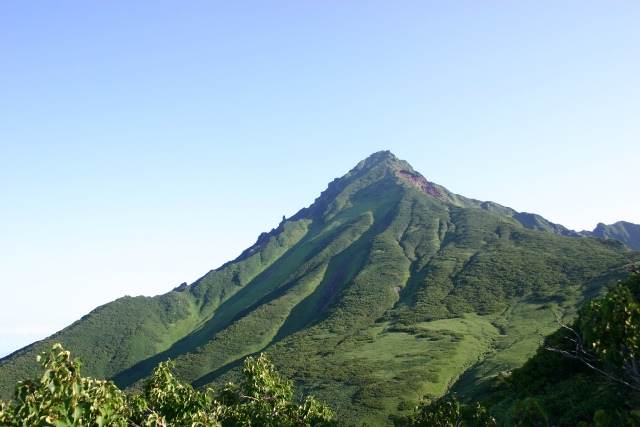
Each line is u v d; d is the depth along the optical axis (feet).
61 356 36.68
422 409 65.05
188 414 56.70
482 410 63.72
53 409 34.63
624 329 30.01
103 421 37.81
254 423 63.67
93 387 40.73
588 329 31.86
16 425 34.63
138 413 54.75
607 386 67.97
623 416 26.37
